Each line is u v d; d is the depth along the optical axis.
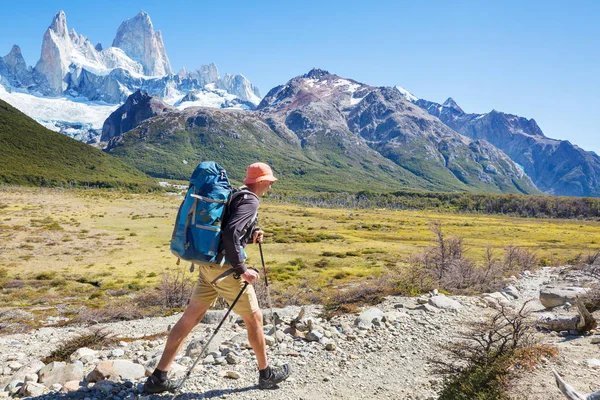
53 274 44.84
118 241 74.94
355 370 6.17
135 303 27.41
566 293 12.20
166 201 180.25
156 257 58.75
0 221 93.94
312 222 128.00
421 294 13.73
